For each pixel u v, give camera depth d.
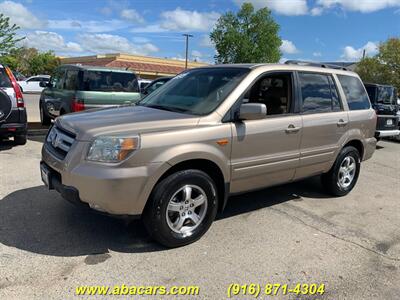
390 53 35.62
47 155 3.83
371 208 5.36
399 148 11.51
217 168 3.92
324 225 4.60
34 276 3.13
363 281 3.38
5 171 6.00
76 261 3.40
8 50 23.92
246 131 4.05
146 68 48.50
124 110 4.26
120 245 3.74
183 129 3.64
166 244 3.69
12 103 7.30
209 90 4.27
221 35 47.62
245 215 4.75
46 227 4.04
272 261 3.63
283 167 4.56
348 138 5.46
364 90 5.97
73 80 9.02
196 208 3.87
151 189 3.46
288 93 4.66
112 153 3.29
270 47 46.94
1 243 3.64
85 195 3.34
